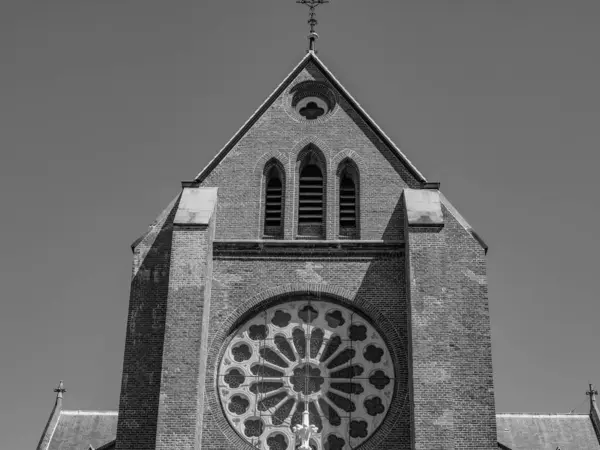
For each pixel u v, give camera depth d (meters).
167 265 47.72
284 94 51.94
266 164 50.16
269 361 45.59
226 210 48.78
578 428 57.03
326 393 44.88
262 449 43.75
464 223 48.25
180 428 42.09
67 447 56.00
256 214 48.75
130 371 45.28
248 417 44.38
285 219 48.81
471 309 46.16
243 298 46.59
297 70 52.59
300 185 50.12
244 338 46.03
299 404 44.69
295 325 46.25
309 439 43.81
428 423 42.03
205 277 45.44
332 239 48.28
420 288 44.78
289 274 47.09
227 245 47.59
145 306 46.72
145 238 48.31
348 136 50.62
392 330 45.75
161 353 45.69
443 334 43.72
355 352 45.69
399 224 48.38
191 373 43.16
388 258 47.41
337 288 46.69
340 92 51.88
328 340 45.94
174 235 46.22
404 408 44.19
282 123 51.03
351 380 45.09
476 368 44.88
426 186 48.56
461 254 47.38
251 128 50.94
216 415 44.25
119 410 44.50
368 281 46.84
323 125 50.94
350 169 50.25
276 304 46.69
